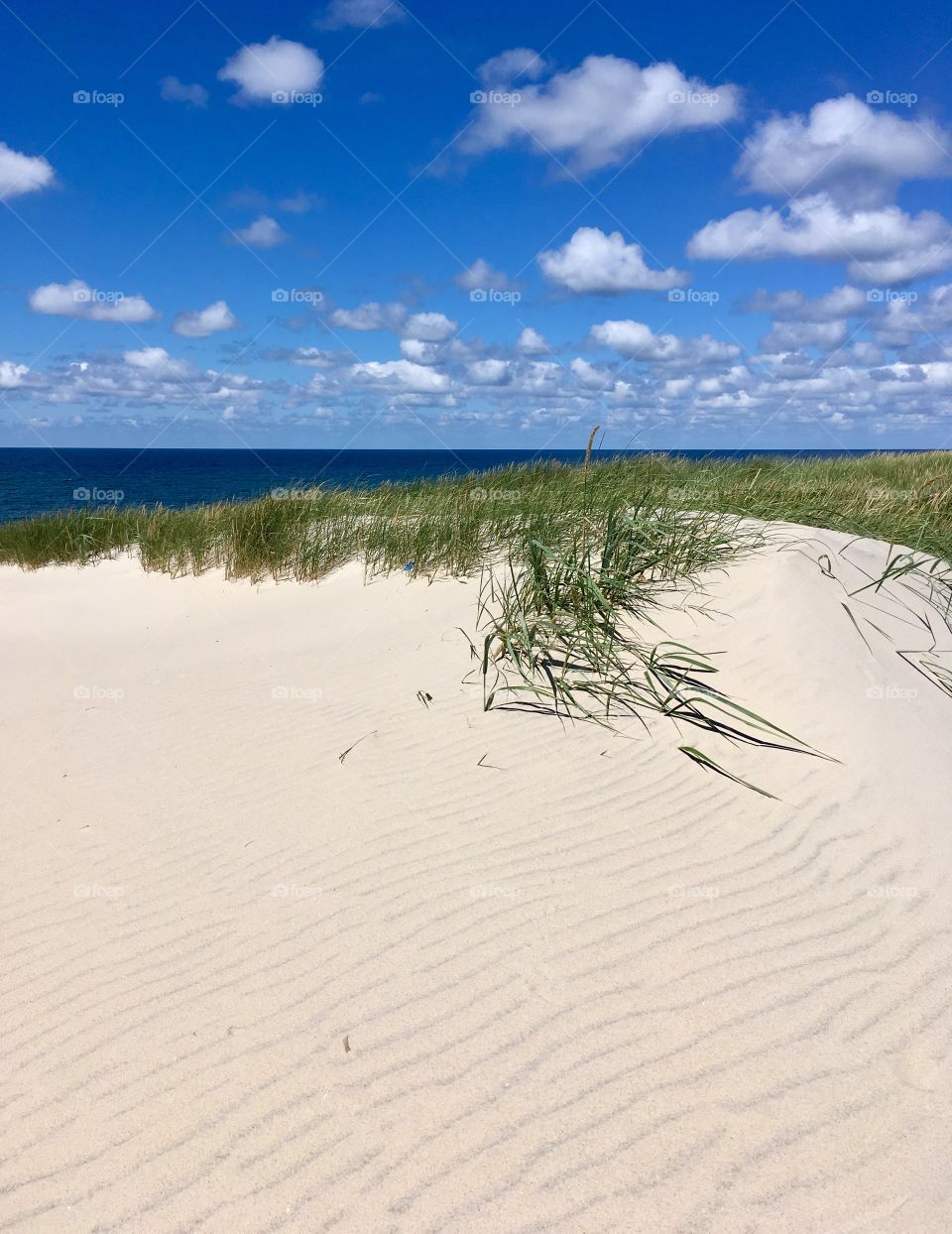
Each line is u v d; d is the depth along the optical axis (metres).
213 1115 2.38
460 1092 2.40
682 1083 2.41
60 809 4.32
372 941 3.07
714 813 3.90
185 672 6.57
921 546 7.72
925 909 3.25
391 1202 2.09
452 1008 2.72
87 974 3.04
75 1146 2.32
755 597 5.95
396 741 4.75
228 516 11.34
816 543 6.82
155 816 4.16
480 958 2.95
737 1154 2.19
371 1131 2.29
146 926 3.29
